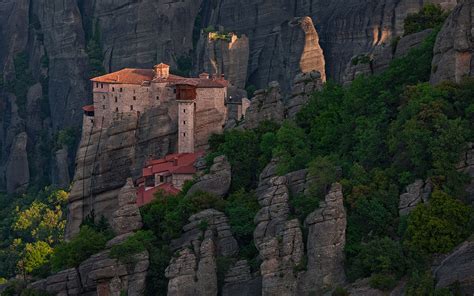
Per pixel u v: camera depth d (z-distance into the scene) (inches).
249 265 6604.3
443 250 5797.2
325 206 6215.6
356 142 7081.7
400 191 6338.6
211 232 6894.7
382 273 5836.6
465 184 6097.4
